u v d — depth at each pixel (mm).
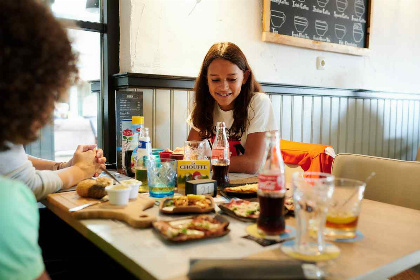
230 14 2570
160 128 2336
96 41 2258
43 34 615
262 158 1859
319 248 774
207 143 1843
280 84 2822
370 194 1409
